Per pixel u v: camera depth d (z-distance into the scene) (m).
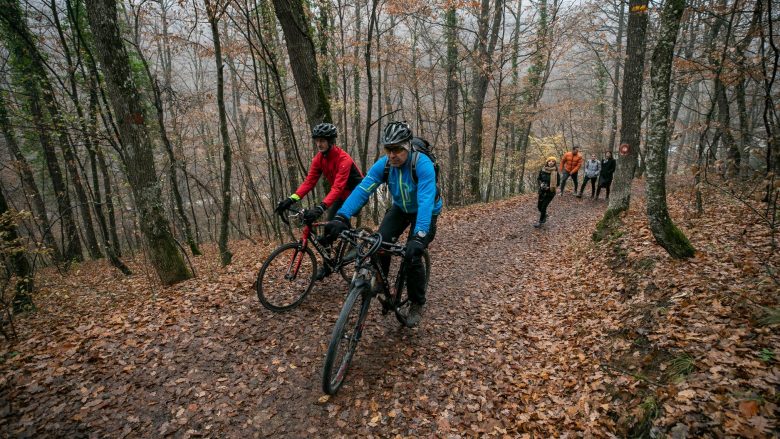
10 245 5.81
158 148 17.47
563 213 12.34
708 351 3.11
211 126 21.14
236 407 3.10
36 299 6.76
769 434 2.21
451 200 17.75
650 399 2.78
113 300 6.68
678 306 3.92
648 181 5.20
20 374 3.21
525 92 19.23
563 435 2.84
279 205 4.53
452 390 3.44
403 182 3.58
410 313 4.13
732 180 8.68
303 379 3.44
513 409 3.23
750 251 4.87
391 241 3.71
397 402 3.25
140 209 5.95
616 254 6.33
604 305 4.86
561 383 3.51
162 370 3.43
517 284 6.34
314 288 5.14
